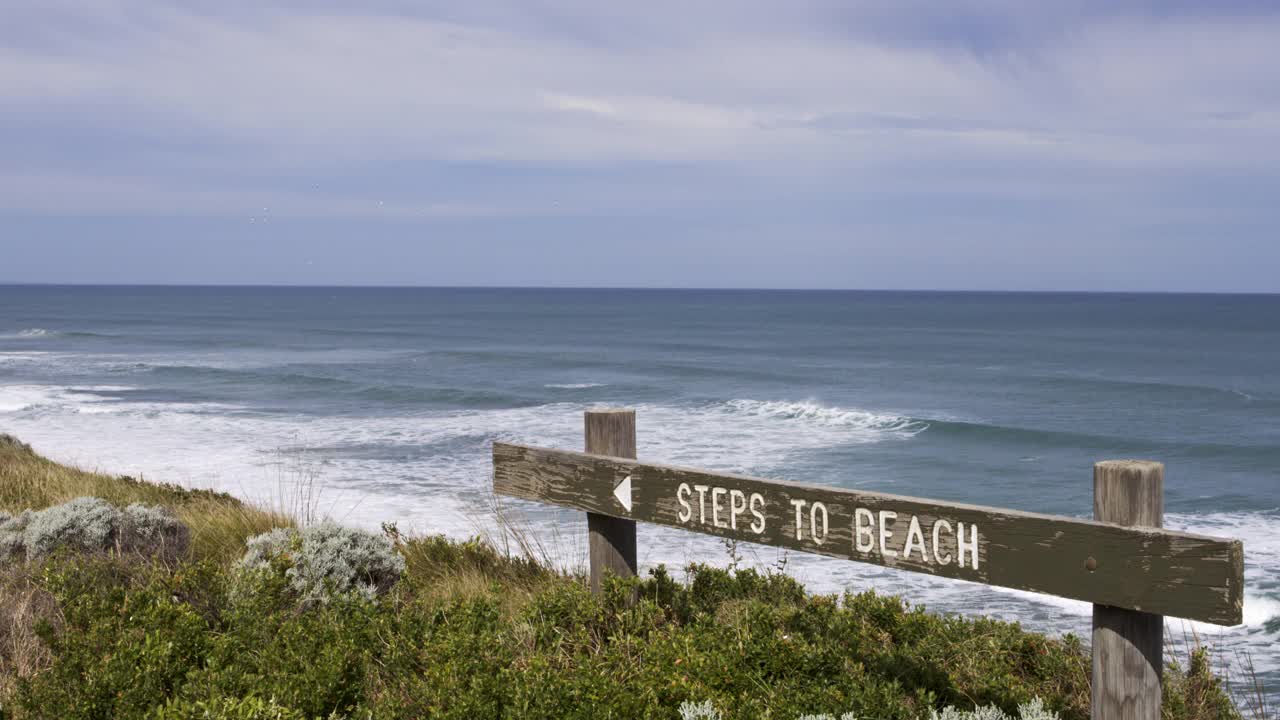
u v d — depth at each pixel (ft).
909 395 143.95
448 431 93.71
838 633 14.40
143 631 12.74
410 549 22.67
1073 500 70.59
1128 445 94.58
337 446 83.10
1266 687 27.99
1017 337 312.09
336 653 11.82
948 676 13.65
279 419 103.04
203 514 28.07
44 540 20.39
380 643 13.16
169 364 180.96
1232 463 87.15
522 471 15.23
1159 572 8.20
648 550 42.65
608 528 14.19
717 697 10.91
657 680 11.23
